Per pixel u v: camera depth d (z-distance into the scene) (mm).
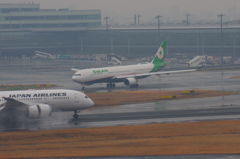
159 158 170875
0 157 176500
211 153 176875
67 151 185000
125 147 190500
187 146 190500
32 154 180750
